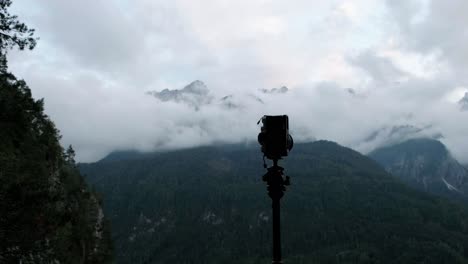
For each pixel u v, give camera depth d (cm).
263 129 846
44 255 1445
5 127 2178
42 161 2566
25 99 2331
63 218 1566
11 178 1402
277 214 826
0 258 1321
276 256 812
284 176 845
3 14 1973
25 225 1354
